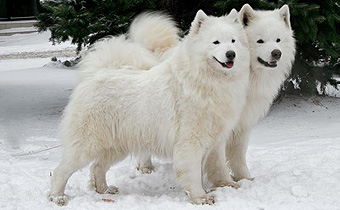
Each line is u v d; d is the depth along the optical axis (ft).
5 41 97.09
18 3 109.60
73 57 73.77
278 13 17.30
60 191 15.71
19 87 44.29
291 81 35.06
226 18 15.69
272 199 15.06
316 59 33.60
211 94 14.92
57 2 29.32
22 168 19.61
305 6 26.99
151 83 15.58
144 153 16.20
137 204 14.80
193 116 15.01
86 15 28.40
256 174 18.69
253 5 27.91
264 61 16.39
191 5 32.65
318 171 17.58
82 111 15.51
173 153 15.44
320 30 29.99
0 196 15.88
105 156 16.39
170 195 16.62
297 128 28.04
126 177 18.90
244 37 15.62
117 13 29.66
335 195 15.16
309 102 33.86
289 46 17.04
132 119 15.52
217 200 15.31
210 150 16.10
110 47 16.62
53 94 40.34
